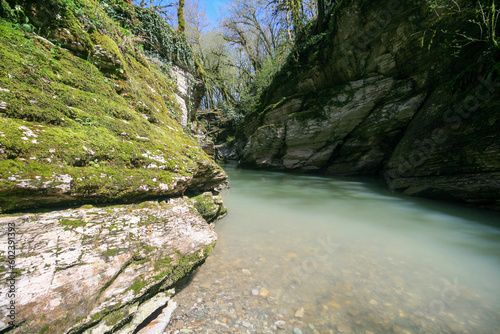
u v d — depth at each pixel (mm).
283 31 14086
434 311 1945
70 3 2793
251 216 4578
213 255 2854
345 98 9344
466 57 5973
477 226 3939
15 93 1780
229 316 1879
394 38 7621
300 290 2209
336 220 4402
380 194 6684
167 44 7434
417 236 3584
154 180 2391
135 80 4160
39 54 2219
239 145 17781
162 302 1940
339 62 9633
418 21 6812
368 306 2006
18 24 2162
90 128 2213
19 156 1522
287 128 11328
